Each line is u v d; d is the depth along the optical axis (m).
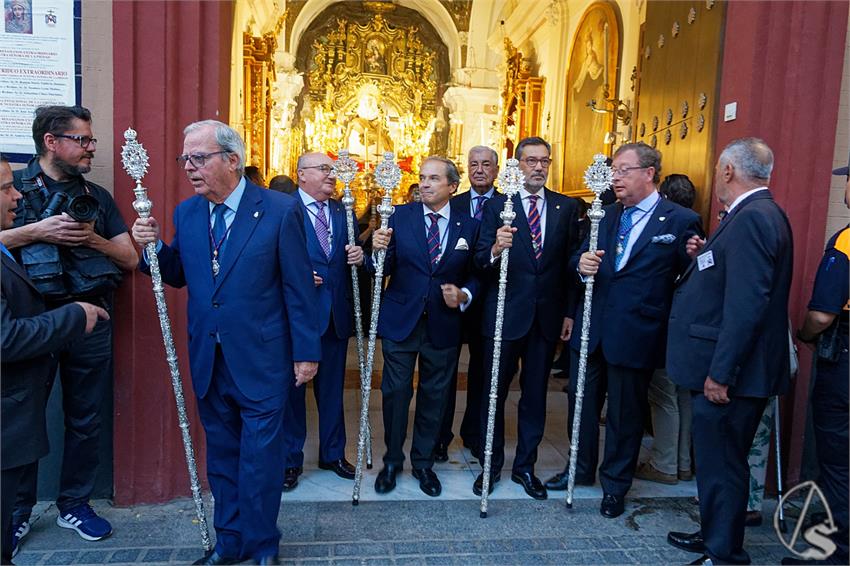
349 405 4.20
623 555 2.39
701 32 3.24
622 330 2.63
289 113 11.85
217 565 2.16
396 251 2.83
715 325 2.22
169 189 2.62
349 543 2.42
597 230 2.59
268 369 2.11
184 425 2.30
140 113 2.57
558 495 2.89
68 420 2.42
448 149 12.98
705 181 3.15
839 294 2.24
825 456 2.34
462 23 12.30
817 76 2.75
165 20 2.55
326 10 12.74
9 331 1.59
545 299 2.82
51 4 2.53
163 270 2.29
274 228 2.10
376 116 12.98
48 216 2.20
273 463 2.11
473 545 2.43
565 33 8.40
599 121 7.03
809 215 2.79
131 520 2.58
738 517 2.24
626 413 2.68
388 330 2.81
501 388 2.85
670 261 2.63
